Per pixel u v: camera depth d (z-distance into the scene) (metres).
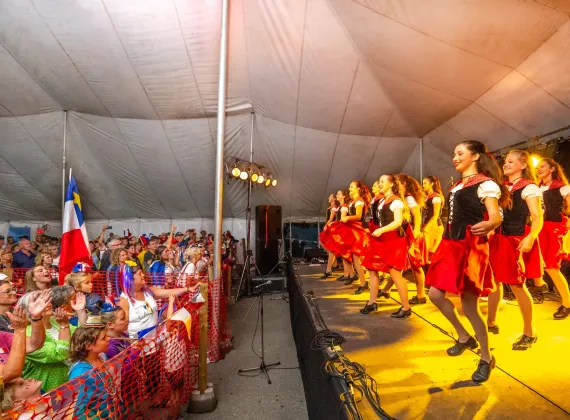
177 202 12.85
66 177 11.46
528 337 2.61
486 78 6.00
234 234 13.45
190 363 3.97
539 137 6.18
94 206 12.69
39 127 10.10
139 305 3.71
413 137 9.62
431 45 5.80
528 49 5.10
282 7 6.61
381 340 2.97
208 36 7.68
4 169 11.27
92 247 7.98
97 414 1.93
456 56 5.80
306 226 13.39
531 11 4.54
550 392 1.94
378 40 6.36
